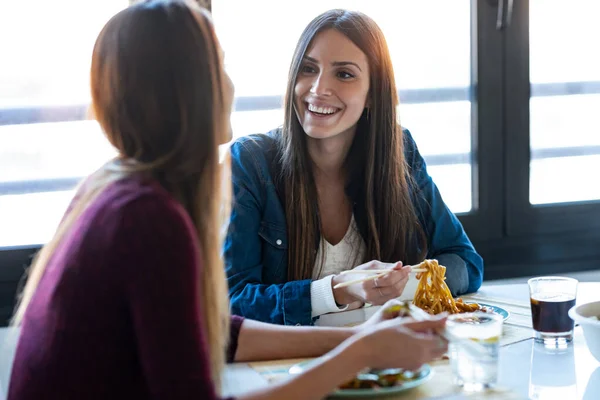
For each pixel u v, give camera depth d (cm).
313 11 246
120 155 104
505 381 124
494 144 272
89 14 231
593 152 284
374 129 190
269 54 246
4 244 235
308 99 182
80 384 95
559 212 281
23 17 226
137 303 92
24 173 234
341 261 191
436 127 268
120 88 100
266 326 141
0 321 232
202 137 102
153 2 103
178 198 102
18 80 229
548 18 271
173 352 91
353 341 106
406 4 256
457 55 265
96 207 97
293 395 101
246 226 183
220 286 112
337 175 194
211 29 104
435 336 108
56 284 97
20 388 100
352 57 182
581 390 120
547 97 276
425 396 115
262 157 190
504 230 278
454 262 187
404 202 194
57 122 233
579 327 157
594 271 287
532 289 146
